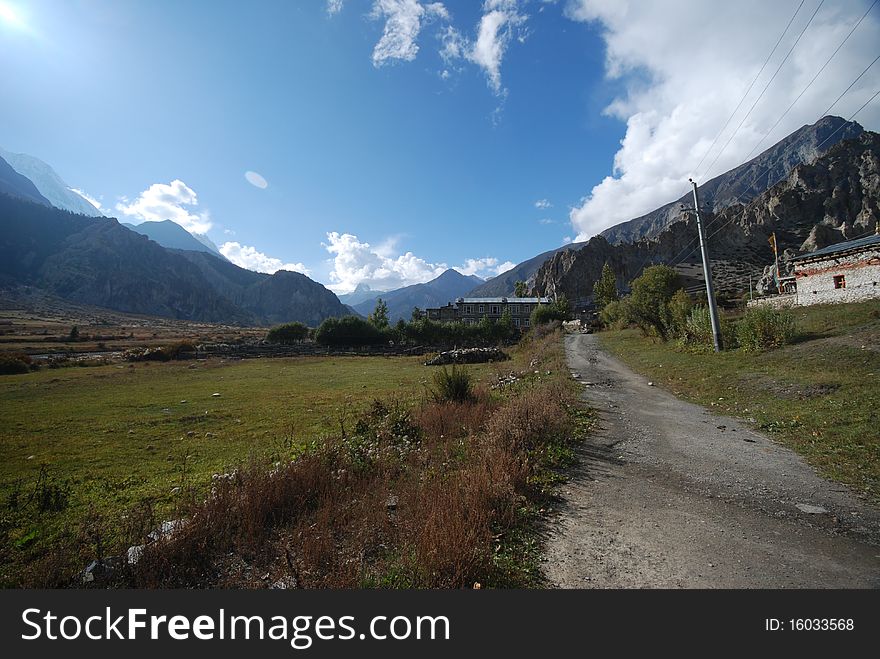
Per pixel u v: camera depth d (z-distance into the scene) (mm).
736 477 6914
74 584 4402
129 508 7066
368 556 4691
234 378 31469
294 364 45188
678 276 42281
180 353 55031
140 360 50375
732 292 75500
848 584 3980
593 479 7086
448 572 4148
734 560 4469
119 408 18703
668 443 9109
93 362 47938
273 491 6125
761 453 8047
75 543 5469
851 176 153125
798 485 6418
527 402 10625
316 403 18781
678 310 28688
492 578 4168
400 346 71938
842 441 7867
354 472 7199
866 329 17203
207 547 4969
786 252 131625
